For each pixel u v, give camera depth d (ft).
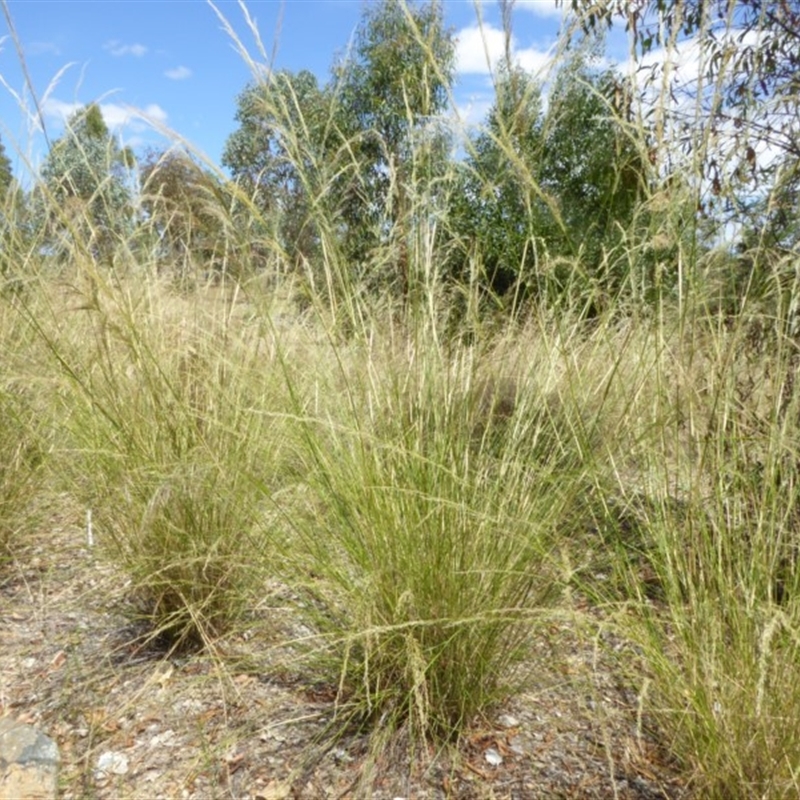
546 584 7.40
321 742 7.09
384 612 7.29
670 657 7.18
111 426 9.02
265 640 8.61
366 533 7.34
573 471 7.70
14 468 10.36
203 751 6.93
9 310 11.09
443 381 7.73
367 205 8.75
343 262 8.29
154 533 8.50
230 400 9.17
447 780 6.63
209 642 7.75
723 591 6.44
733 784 5.99
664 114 7.59
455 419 7.61
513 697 7.66
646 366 7.89
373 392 7.89
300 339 9.77
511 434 7.84
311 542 8.10
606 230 8.40
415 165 8.08
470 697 7.11
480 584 7.07
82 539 10.91
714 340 7.38
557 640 7.95
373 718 7.34
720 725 6.15
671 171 7.55
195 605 8.15
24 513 10.53
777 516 7.18
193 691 7.84
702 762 6.19
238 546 8.66
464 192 8.32
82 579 9.92
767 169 8.70
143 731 7.30
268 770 6.77
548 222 8.90
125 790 6.57
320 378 8.84
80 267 9.30
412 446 7.44
